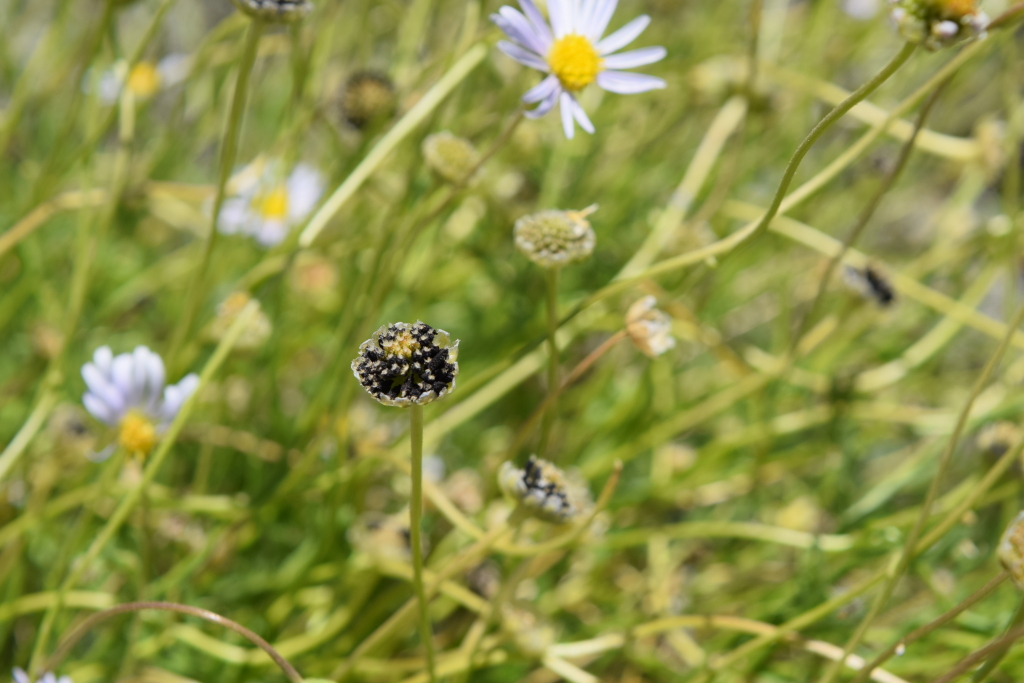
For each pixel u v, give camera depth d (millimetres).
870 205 264
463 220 337
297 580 282
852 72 442
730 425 353
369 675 280
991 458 276
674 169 383
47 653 279
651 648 307
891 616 304
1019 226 323
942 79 236
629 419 325
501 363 257
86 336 317
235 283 337
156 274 336
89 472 288
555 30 238
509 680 293
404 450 295
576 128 345
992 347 398
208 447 293
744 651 252
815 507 328
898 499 342
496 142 249
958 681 256
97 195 293
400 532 278
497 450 333
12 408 305
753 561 323
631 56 240
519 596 291
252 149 384
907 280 316
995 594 289
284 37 321
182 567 276
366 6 327
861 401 324
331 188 295
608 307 324
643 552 328
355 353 277
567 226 237
